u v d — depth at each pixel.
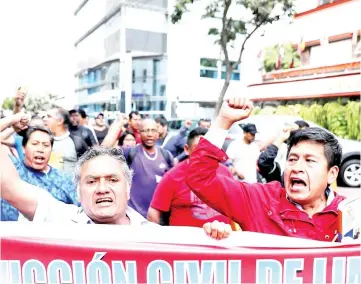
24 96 3.47
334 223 1.77
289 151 1.82
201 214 2.70
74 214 1.81
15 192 1.82
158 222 2.79
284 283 1.61
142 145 3.49
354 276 1.62
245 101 1.84
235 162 3.51
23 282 1.60
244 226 1.87
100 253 1.59
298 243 1.62
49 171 2.86
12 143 2.87
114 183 1.73
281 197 1.87
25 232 1.62
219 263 1.60
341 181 4.82
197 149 1.88
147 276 1.60
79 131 3.58
